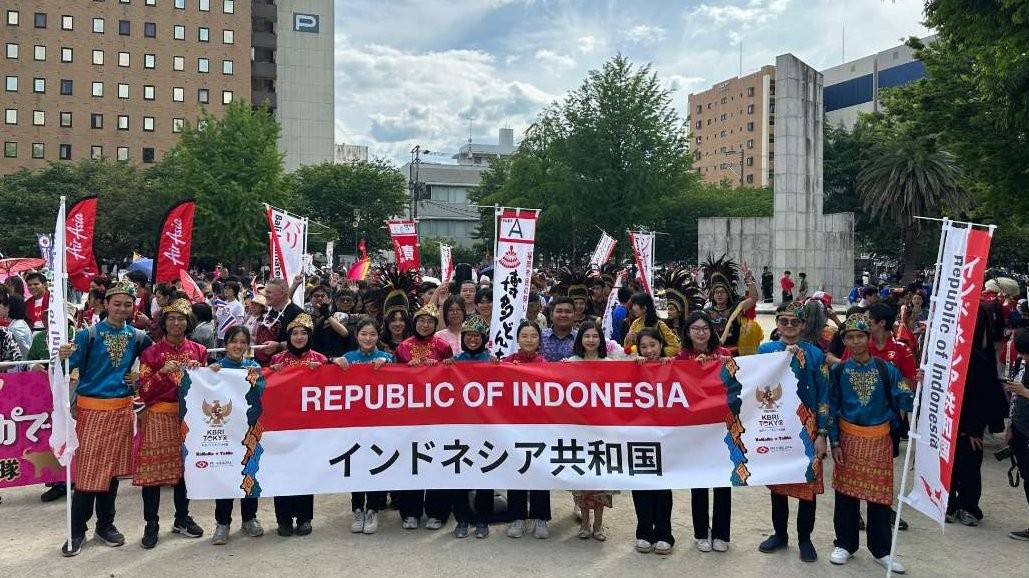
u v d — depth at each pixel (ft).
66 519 22.91
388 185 197.57
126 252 172.24
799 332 21.25
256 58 265.54
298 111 276.82
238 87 244.83
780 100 110.52
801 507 20.38
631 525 22.99
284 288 27.81
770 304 114.32
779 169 110.63
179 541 21.21
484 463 20.95
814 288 112.47
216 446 20.49
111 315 20.57
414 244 50.16
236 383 20.70
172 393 20.54
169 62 236.63
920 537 21.95
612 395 21.01
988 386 23.13
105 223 163.02
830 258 118.11
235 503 25.35
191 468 20.33
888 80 297.33
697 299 31.40
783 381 20.57
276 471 20.71
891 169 120.88
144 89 233.96
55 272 20.08
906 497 19.12
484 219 220.43
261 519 23.43
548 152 147.84
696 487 20.36
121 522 22.98
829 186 170.50
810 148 112.06
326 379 21.11
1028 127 39.37
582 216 145.18
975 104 45.60
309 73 278.26
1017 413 22.93
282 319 27.22
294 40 276.21
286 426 20.88
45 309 33.45
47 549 20.57
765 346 21.74
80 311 33.96
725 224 136.98
